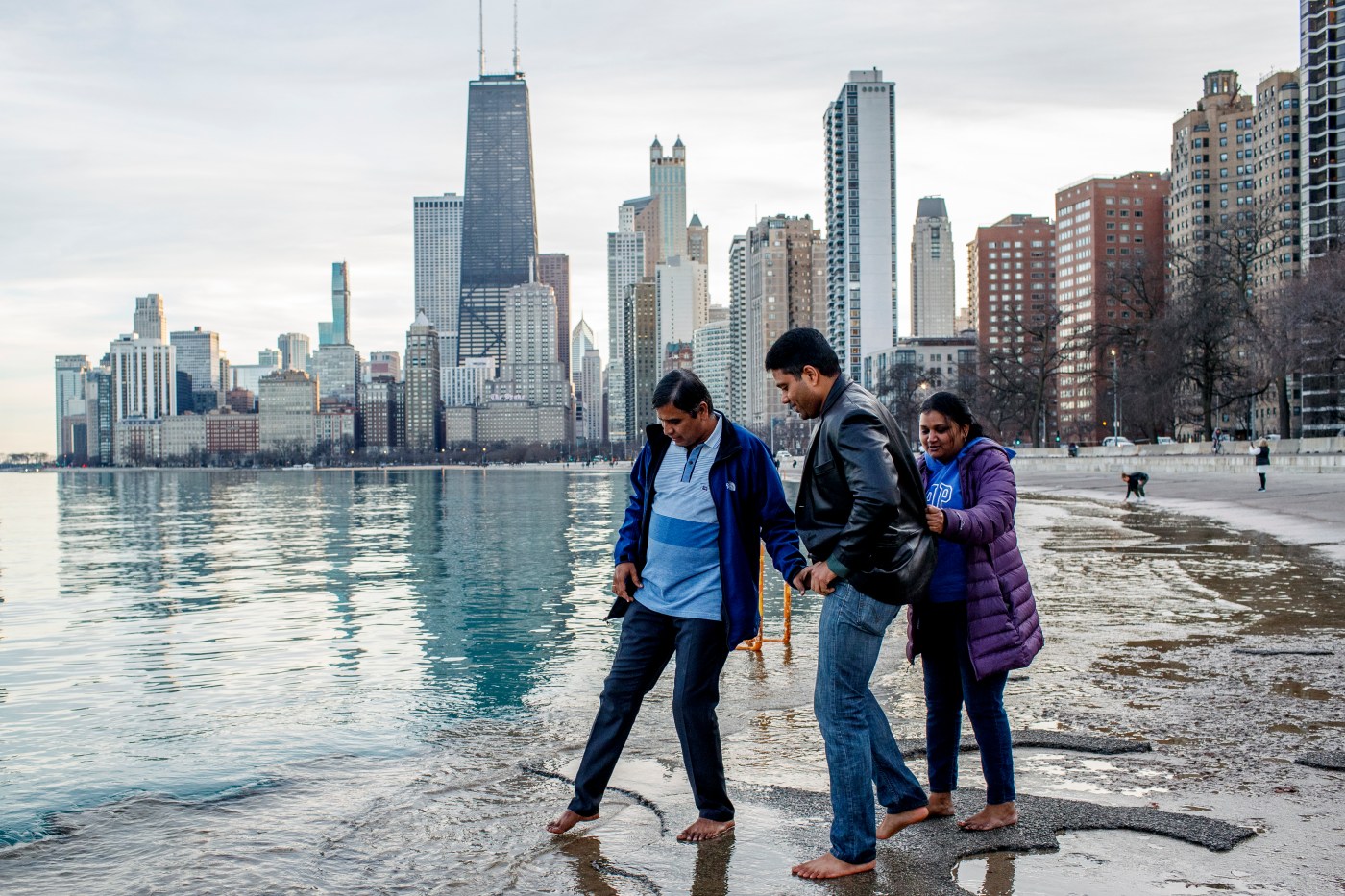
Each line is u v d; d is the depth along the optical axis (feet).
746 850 14.30
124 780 20.02
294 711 26.12
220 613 47.70
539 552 81.66
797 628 36.50
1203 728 20.10
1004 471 15.14
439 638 38.63
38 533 119.96
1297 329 151.94
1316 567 48.57
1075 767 17.76
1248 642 29.25
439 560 75.41
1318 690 23.09
